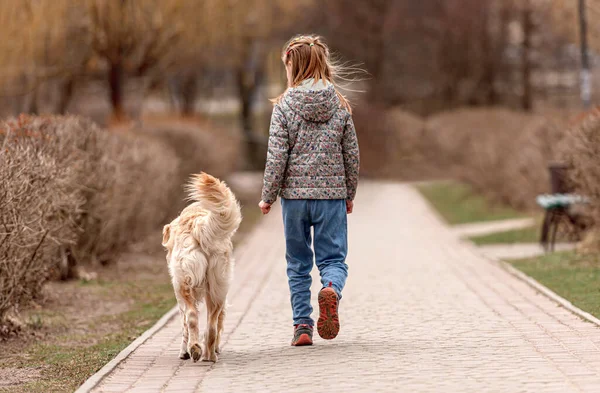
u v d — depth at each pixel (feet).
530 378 23.16
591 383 22.39
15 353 30.40
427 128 174.91
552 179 58.59
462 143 133.80
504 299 37.50
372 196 125.90
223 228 25.86
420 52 231.71
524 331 29.96
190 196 26.55
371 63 216.33
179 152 81.35
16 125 37.76
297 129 27.96
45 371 27.27
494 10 216.54
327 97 27.91
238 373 25.05
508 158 91.20
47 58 84.17
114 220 50.24
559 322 31.40
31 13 72.69
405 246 63.57
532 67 208.54
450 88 223.92
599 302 35.19
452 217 89.81
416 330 31.07
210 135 95.91
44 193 34.12
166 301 41.68
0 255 30.91
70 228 42.78
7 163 30.42
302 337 28.66
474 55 219.41
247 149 164.35
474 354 26.48
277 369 25.32
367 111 175.11
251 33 104.37
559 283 41.01
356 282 45.06
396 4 220.64
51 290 43.78
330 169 28.14
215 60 108.68
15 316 34.50
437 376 23.70
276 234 75.56
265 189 28.02
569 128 57.82
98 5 80.74
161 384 24.12
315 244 28.60
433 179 166.91
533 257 52.80
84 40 85.40
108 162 47.98
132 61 91.20
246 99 172.76
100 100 138.21
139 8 84.12
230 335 31.53
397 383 22.99
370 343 28.81
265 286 44.80
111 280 48.06
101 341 32.40
